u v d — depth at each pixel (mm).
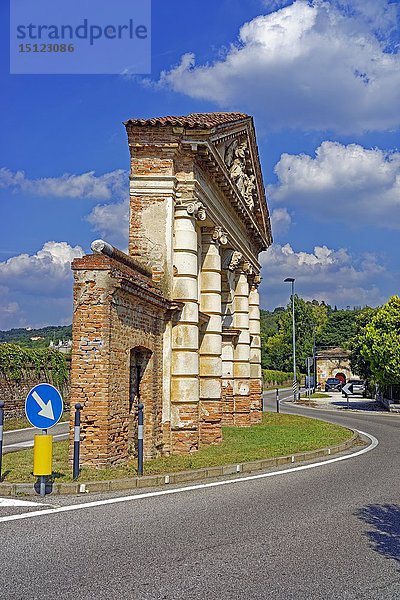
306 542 7145
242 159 20938
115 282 11773
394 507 9391
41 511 8594
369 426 27500
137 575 5824
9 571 5926
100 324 11609
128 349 12836
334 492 10570
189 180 15945
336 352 91250
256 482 11531
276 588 5531
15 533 7375
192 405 15820
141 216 15719
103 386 11492
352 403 53219
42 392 9773
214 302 18547
